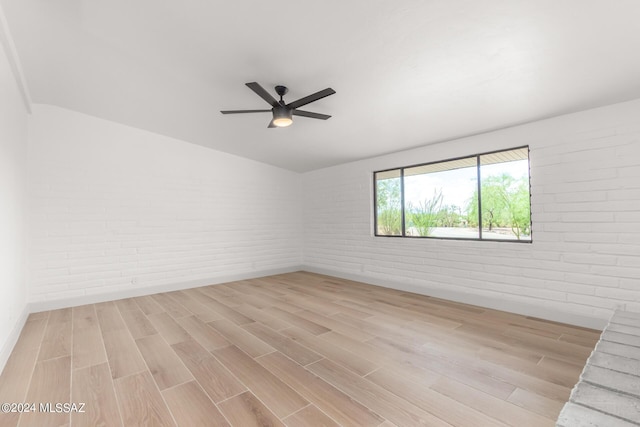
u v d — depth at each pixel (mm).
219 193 5246
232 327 3068
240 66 2656
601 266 2822
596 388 1453
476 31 1995
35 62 2752
